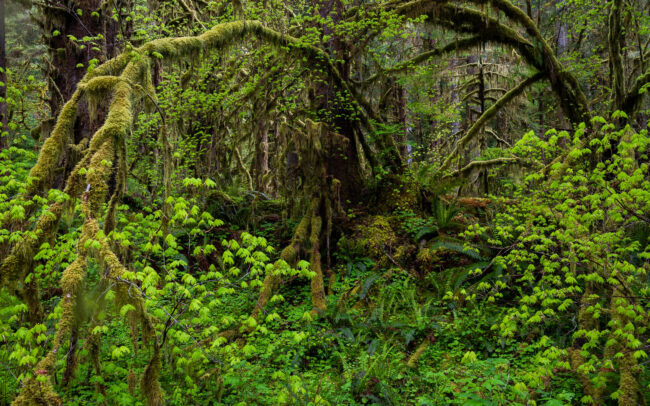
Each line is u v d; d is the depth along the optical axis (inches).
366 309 282.2
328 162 393.4
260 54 384.5
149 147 436.8
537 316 190.9
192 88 400.2
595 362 194.5
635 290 214.1
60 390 168.1
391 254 335.3
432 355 233.8
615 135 188.1
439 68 482.3
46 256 148.1
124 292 124.0
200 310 148.9
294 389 151.7
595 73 497.4
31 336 136.3
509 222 303.4
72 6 336.2
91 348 153.7
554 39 609.3
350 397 193.3
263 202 427.2
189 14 434.6
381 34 371.2
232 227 376.8
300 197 372.5
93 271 205.5
